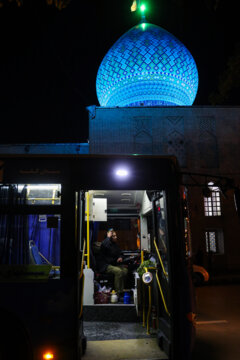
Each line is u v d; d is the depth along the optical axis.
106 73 20.52
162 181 4.97
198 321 8.25
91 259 8.08
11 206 4.68
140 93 20.00
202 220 19.91
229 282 16.67
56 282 4.40
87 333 5.91
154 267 6.16
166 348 4.83
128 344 5.30
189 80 20.38
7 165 4.79
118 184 4.88
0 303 4.34
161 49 19.48
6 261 4.56
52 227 4.65
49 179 4.78
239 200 4.68
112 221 11.30
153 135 17.59
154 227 6.28
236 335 6.87
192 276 5.07
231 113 18.17
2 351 4.24
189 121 17.92
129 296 7.12
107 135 17.42
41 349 4.23
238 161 17.73
